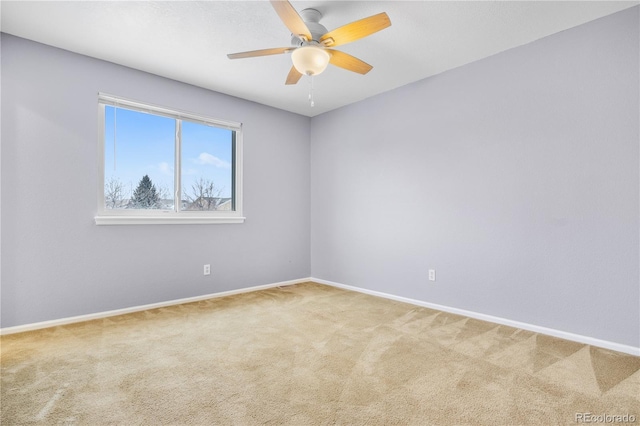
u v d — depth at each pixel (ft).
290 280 14.37
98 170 9.62
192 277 11.44
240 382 5.89
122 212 10.09
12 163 8.30
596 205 7.62
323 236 14.57
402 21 7.64
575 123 7.91
